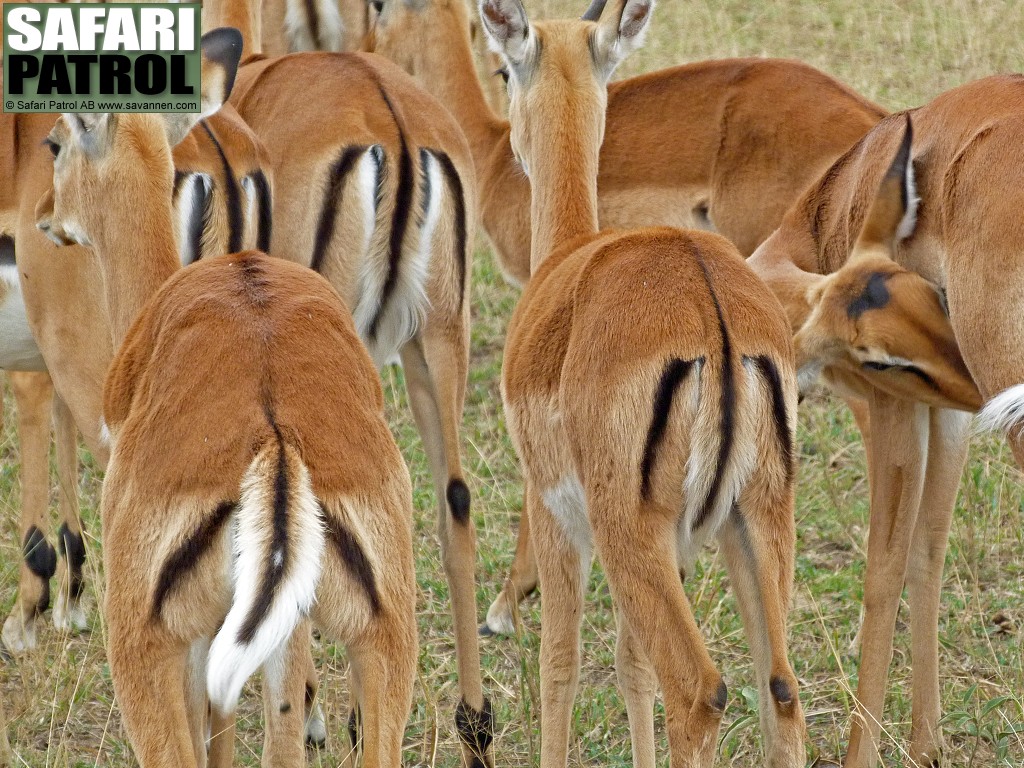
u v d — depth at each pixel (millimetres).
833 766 14898
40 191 15711
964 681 15977
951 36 34938
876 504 14602
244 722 15789
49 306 15750
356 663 10336
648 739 13102
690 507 11367
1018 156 12703
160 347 11266
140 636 10062
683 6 38250
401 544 10570
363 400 11000
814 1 39031
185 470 10109
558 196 14805
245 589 9227
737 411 11148
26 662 16547
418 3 21781
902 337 13258
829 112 18609
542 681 13086
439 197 16391
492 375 23656
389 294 16406
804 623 17141
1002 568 18359
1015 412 12336
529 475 12992
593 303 12047
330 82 16969
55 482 21094
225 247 15414
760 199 19078
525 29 14891
